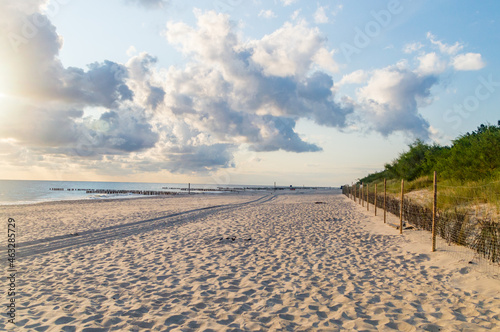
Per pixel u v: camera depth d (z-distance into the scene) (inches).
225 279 207.8
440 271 215.2
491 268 207.5
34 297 176.7
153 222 503.2
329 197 1258.6
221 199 1197.1
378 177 1300.4
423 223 362.0
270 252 285.4
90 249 306.2
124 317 149.5
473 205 360.5
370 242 321.4
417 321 141.3
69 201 1056.2
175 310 157.6
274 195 1550.2
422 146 818.8
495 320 140.1
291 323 141.3
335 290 183.6
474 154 482.9
